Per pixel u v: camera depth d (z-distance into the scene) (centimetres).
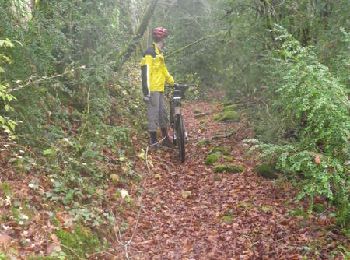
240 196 449
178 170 534
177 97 583
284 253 336
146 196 442
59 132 445
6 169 362
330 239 347
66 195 367
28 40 409
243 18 683
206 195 460
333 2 536
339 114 346
